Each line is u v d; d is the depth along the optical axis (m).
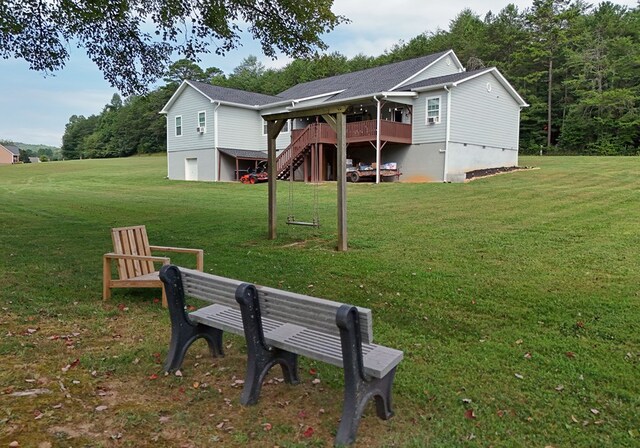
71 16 8.27
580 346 3.77
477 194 13.94
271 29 9.44
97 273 6.13
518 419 2.69
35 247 7.81
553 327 4.19
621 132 32.50
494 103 21.67
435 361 3.51
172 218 11.30
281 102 24.22
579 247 7.20
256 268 6.47
